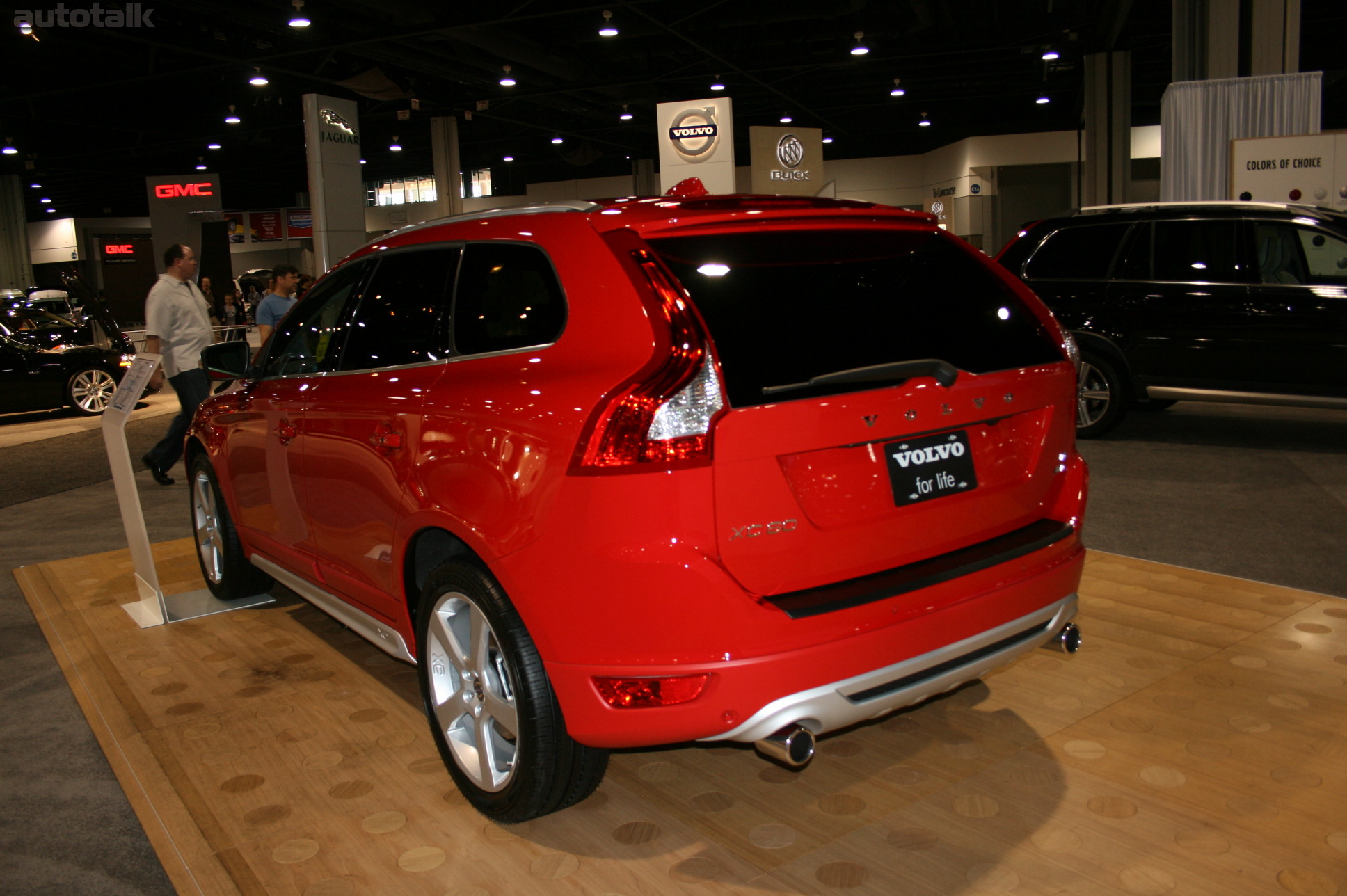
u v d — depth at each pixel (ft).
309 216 122.62
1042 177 95.81
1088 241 24.48
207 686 11.38
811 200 8.09
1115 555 14.96
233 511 13.33
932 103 97.50
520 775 7.53
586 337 6.96
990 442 7.78
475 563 7.73
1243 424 25.99
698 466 6.25
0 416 44.68
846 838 7.66
